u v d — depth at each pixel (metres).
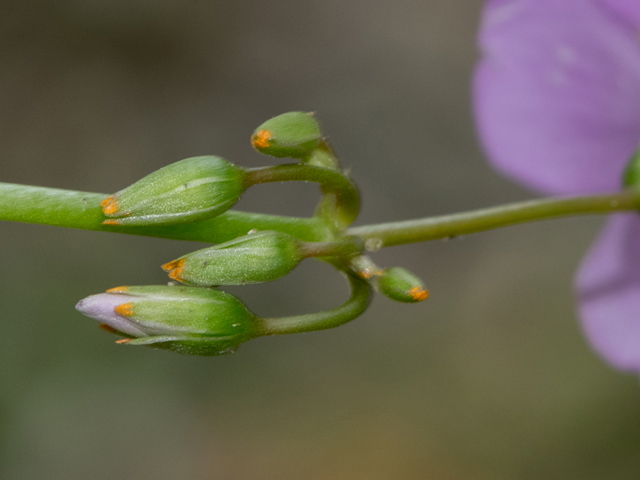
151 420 0.32
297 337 0.33
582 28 0.12
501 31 0.12
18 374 0.31
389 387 0.32
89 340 0.32
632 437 0.29
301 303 0.33
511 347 0.32
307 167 0.10
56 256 0.33
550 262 0.33
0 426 0.30
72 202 0.10
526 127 0.12
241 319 0.10
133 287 0.10
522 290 0.33
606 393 0.30
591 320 0.12
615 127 0.12
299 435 0.32
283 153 0.10
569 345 0.31
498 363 0.32
